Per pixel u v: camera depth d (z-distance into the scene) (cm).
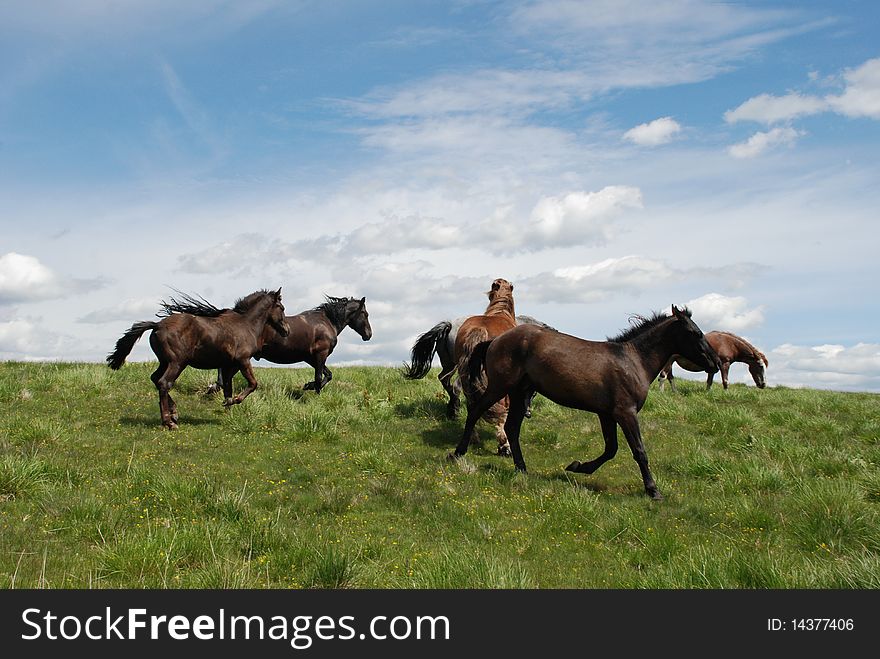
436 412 1342
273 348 1423
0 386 1263
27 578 504
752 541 692
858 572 543
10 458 775
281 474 903
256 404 1262
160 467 879
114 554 539
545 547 657
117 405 1277
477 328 1048
